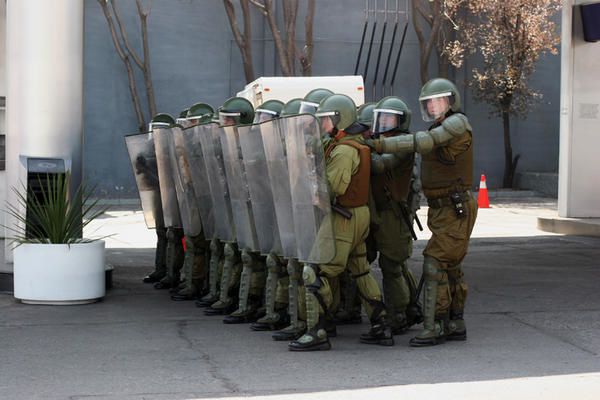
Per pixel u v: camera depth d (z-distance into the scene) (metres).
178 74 30.11
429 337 8.09
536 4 30.38
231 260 9.74
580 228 18.12
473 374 7.04
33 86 11.11
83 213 10.66
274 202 8.22
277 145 8.04
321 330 7.94
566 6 18.47
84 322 9.29
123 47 29.61
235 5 30.61
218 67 30.41
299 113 8.17
